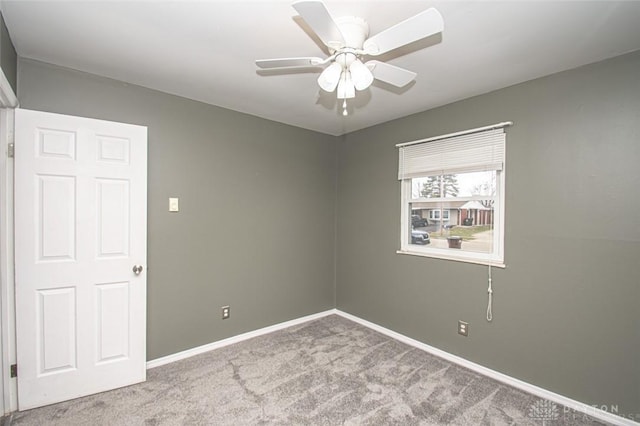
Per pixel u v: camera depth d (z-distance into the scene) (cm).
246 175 303
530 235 219
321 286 371
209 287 279
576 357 199
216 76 221
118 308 218
